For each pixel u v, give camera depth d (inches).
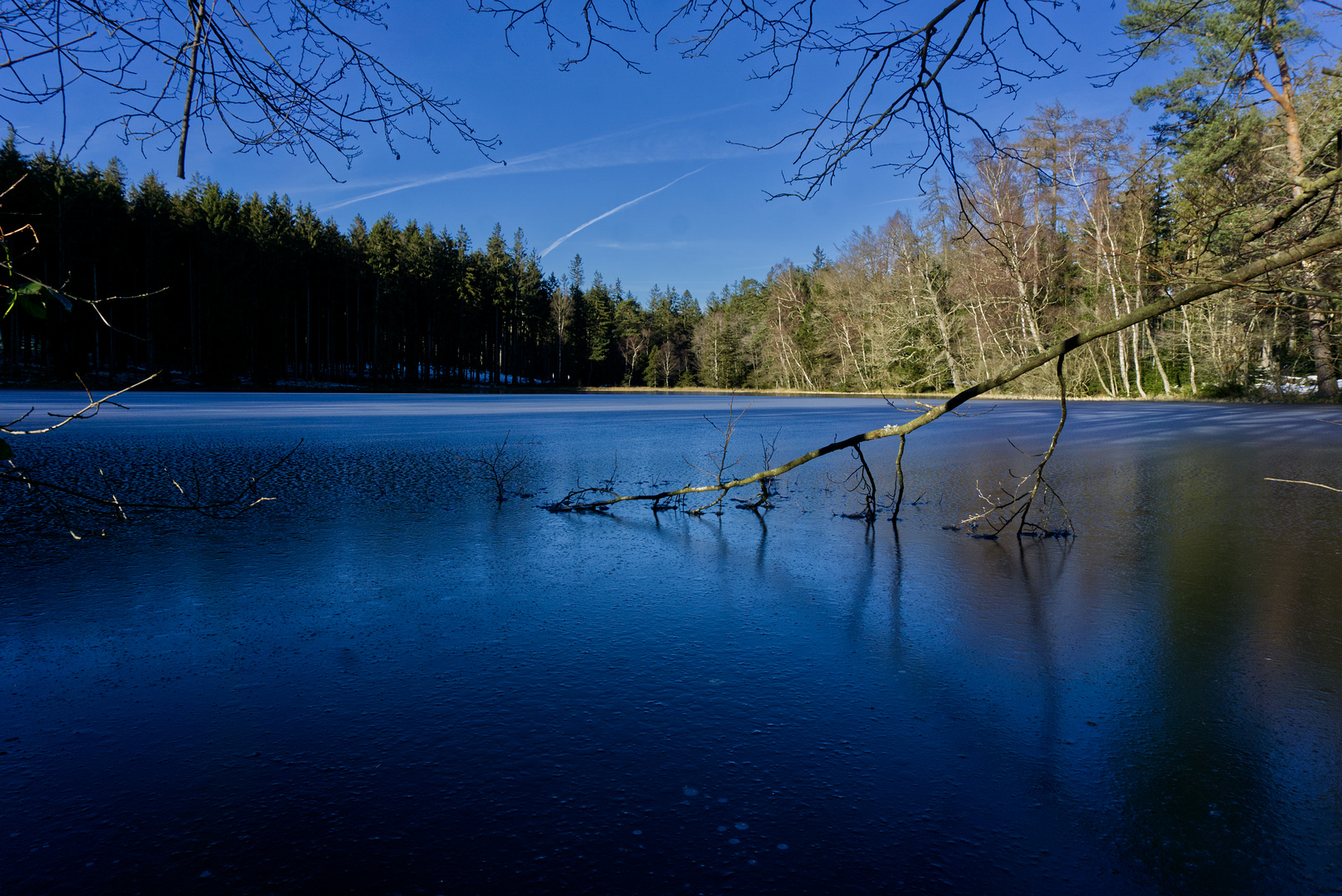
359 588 165.9
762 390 2755.9
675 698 109.6
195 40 84.1
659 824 77.1
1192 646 133.3
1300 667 123.4
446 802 80.8
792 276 2787.9
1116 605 158.2
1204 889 68.0
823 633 139.6
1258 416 838.5
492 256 2970.0
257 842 73.2
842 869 69.9
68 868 68.7
